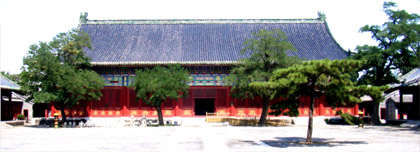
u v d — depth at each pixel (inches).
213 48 2343.8
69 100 1945.1
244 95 1953.7
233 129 1726.1
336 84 1058.1
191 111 2262.6
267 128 1792.6
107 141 1214.3
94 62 2149.4
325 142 1165.1
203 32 2541.8
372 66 1978.3
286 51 2319.1
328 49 2373.3
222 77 2263.8
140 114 2272.4
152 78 1959.9
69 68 1911.9
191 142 1169.4
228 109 2267.5
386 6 1962.4
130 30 2561.5
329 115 2287.2
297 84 1057.5
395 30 1891.0
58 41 1974.7
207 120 2199.8
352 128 1829.5
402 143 1139.9
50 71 1868.8
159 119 2058.3
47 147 1067.9
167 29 2576.3
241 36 2496.3
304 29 2573.8
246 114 2269.9
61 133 1566.2
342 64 1035.3
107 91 2274.9
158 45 2397.9
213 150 978.7
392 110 2881.4
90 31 2544.3
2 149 1031.6
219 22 2625.5
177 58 2206.0
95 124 2112.5
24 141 1241.4
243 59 1887.3
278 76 1103.0
